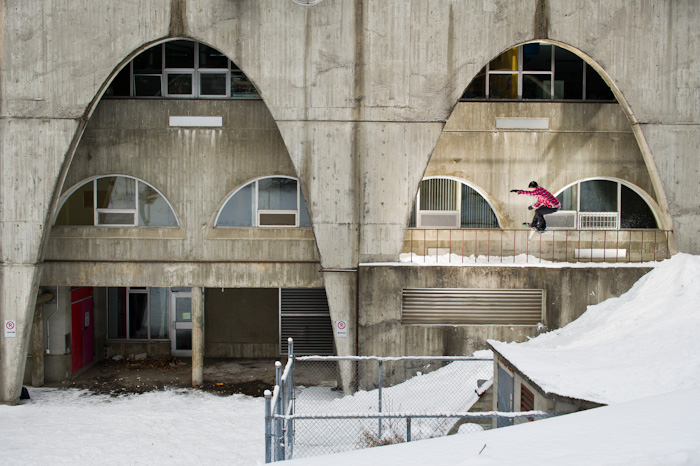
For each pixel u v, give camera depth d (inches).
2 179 450.9
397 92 451.5
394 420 374.0
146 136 493.7
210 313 624.4
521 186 503.2
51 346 529.0
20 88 446.0
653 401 216.4
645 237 500.7
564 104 498.9
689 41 452.4
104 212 507.2
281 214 507.5
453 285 457.4
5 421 416.2
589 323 426.6
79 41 443.8
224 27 446.3
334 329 463.8
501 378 327.6
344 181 457.4
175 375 553.6
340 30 446.6
